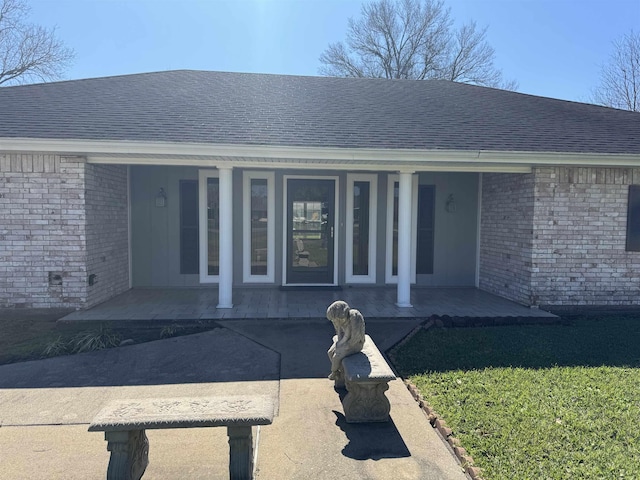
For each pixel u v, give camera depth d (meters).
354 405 3.33
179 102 7.96
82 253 6.50
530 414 3.34
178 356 4.86
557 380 4.06
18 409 3.54
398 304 7.24
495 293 8.49
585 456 2.76
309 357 4.85
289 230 8.98
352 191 9.08
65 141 5.93
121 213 8.16
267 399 2.73
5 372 4.36
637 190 7.25
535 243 7.17
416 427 3.26
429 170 7.27
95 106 7.42
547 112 9.06
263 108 8.01
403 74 25.17
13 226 6.39
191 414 2.46
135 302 7.36
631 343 5.32
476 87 11.13
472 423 3.21
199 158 6.71
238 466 2.47
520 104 9.61
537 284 7.19
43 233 6.43
